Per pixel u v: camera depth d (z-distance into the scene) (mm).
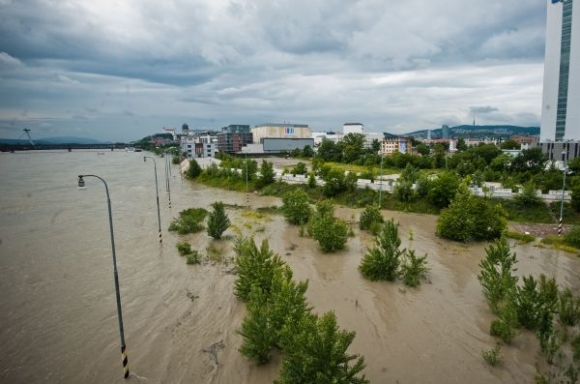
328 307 21125
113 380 15023
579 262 28391
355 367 12695
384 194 51781
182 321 19547
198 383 14781
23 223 41375
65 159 176750
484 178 62312
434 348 17062
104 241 34312
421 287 23844
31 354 16875
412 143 189375
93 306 21375
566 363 15648
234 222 42375
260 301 17266
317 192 58062
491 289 20156
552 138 122375
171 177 92938
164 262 28484
